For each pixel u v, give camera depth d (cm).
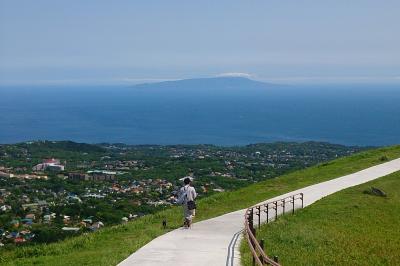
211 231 2097
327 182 3444
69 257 1722
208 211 2652
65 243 1995
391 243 2022
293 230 2123
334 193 3016
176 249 1747
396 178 3434
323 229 2164
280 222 2306
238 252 1692
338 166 4122
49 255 1816
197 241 1883
